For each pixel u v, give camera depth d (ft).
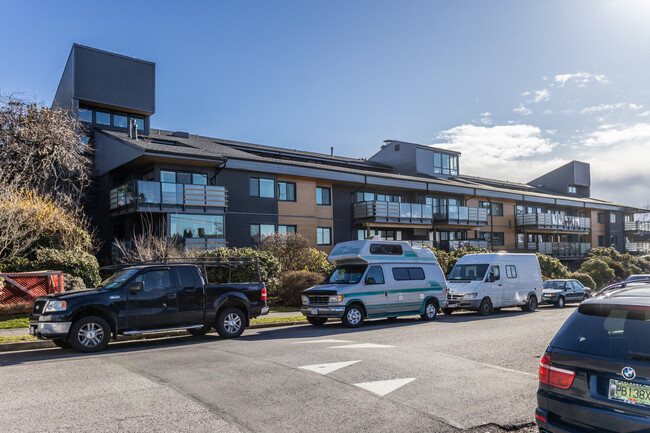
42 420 16.75
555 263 113.19
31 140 71.82
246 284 39.93
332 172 96.07
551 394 13.11
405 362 26.40
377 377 22.89
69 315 31.37
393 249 51.78
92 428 15.97
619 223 185.98
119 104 94.12
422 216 111.34
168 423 16.51
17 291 47.19
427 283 53.16
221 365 25.67
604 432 11.82
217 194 79.51
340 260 50.93
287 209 92.48
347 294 46.03
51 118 74.74
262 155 106.63
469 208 121.90
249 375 23.24
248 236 85.51
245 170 85.46
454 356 28.86
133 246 76.18
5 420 16.76
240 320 39.24
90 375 23.61
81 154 85.25
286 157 110.22
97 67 91.86
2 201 55.26
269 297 64.49
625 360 11.80
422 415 17.71
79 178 78.43
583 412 12.25
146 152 71.26
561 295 84.28
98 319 32.32
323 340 35.68
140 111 97.66
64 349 34.06
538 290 69.26
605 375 12.07
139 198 72.08
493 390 21.16
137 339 39.50
